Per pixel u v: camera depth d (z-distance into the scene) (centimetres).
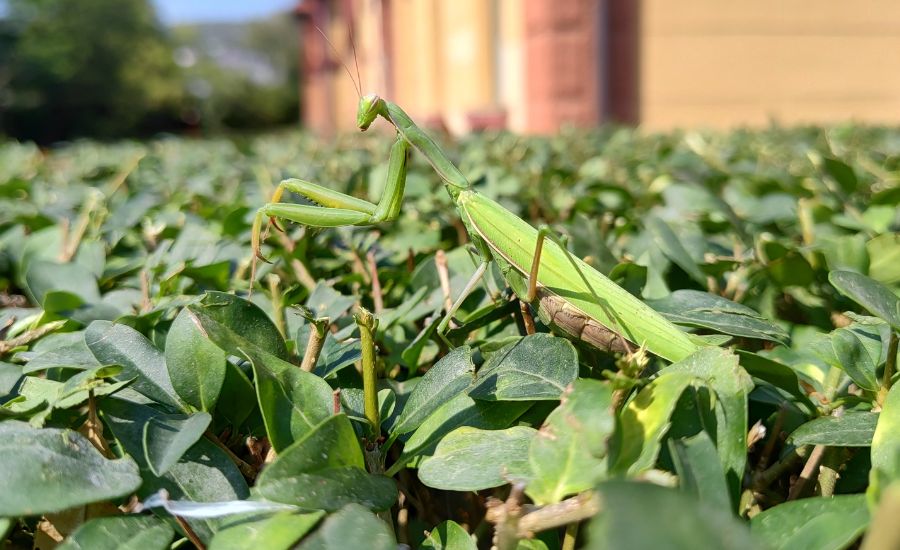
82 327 12
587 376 11
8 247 16
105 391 8
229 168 28
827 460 8
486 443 8
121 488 7
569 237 14
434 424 9
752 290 13
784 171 22
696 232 15
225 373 9
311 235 14
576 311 11
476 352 11
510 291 12
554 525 7
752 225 17
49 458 7
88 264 14
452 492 9
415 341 10
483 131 41
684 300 11
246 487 8
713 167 24
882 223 15
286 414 8
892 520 5
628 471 7
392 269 14
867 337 10
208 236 15
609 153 29
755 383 9
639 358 8
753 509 8
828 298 13
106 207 19
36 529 8
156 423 8
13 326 12
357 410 9
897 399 8
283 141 43
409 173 19
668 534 5
